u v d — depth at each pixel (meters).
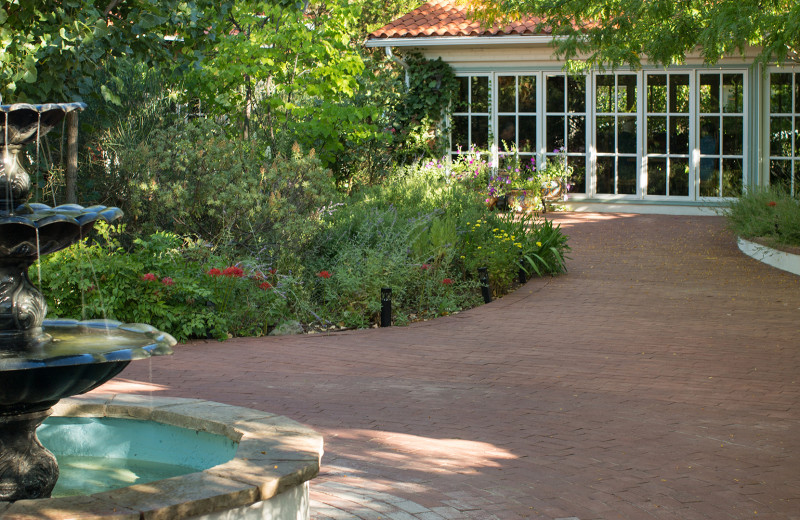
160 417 4.75
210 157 11.12
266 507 3.63
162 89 13.84
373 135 16.00
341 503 4.65
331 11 15.34
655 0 12.77
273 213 10.73
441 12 20.88
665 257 14.34
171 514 3.28
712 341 8.88
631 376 7.56
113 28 10.77
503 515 4.52
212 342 9.07
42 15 10.05
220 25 13.99
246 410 4.74
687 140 19.59
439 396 6.95
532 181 19.67
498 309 10.73
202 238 11.08
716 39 11.91
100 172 12.01
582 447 5.70
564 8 14.59
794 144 19.02
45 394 3.84
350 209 12.68
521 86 20.20
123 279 9.12
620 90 19.84
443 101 20.19
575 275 12.92
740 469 5.29
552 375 7.61
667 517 4.54
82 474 4.64
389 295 9.98
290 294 10.15
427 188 15.23
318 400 6.82
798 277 12.60
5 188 4.03
